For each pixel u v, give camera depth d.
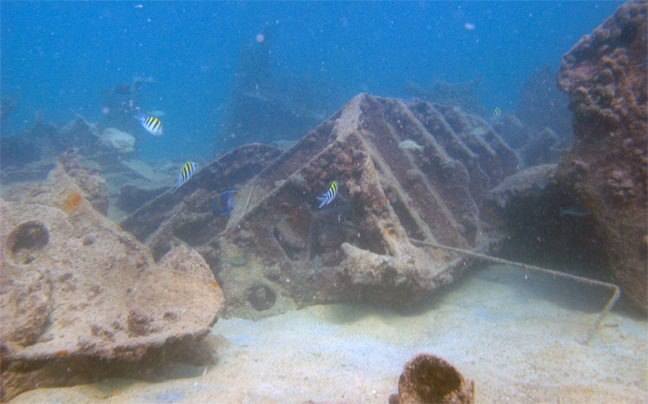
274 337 4.43
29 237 4.16
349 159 6.23
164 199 9.21
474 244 6.93
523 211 6.58
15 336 2.66
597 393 2.49
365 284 4.62
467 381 1.93
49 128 17.59
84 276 3.67
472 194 8.72
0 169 16.58
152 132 6.21
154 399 2.52
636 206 4.45
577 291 5.38
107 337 2.96
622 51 5.10
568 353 3.28
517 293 5.69
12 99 21.12
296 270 5.95
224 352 3.78
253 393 2.64
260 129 22.81
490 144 11.07
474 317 4.82
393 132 8.21
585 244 5.12
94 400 2.48
